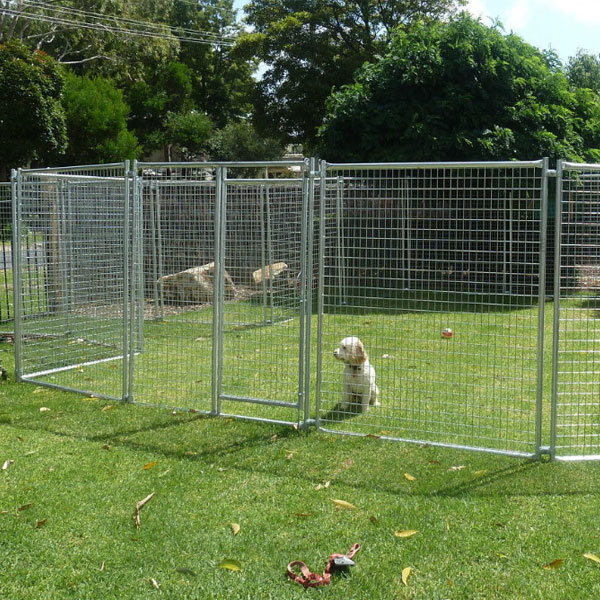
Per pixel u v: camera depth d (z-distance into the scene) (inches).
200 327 348.2
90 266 301.7
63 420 207.5
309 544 129.6
